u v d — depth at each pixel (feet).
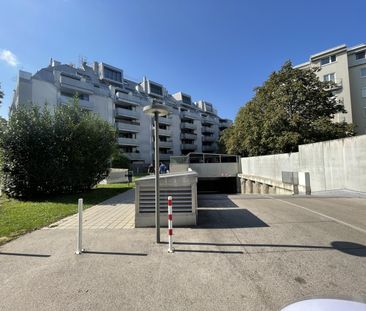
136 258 15.19
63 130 45.57
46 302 10.58
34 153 43.19
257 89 91.91
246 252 15.76
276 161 69.15
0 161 42.70
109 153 54.24
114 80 181.68
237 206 32.32
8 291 11.50
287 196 43.29
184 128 225.35
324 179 48.24
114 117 168.35
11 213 28.89
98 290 11.49
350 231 19.95
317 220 23.77
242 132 95.91
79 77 145.79
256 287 11.45
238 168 103.55
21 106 45.65
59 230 21.75
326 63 125.18
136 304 10.34
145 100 193.26
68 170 45.68
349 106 117.70
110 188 58.75
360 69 121.49
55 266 14.20
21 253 16.26
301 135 71.20
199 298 10.68
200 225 22.49
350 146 41.91
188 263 14.30
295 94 79.46
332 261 14.10
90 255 15.79
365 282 11.66
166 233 20.34
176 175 22.90
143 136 186.19
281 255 15.15
